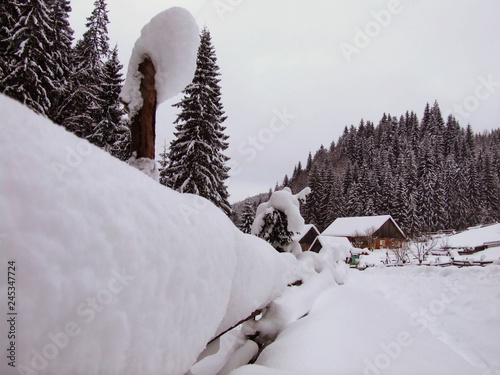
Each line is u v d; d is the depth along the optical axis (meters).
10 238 0.48
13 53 12.77
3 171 0.51
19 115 0.62
